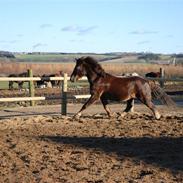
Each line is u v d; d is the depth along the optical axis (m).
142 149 11.39
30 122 16.25
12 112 19.47
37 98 18.36
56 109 20.53
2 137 13.12
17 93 31.88
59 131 14.27
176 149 11.38
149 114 18.20
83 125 15.47
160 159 10.34
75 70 17.14
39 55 132.62
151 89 17.08
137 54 132.25
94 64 16.97
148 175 8.95
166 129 14.43
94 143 12.20
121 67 76.25
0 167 9.67
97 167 9.59
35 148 11.52
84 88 38.94
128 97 16.95
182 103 23.19
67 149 11.40
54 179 8.72
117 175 8.98
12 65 79.81
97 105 22.39
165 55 130.50
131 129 14.44
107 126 15.14
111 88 16.95
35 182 8.53
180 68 78.44
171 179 8.72
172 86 41.31
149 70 75.94
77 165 9.76
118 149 11.41
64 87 18.67
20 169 9.48
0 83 54.81
